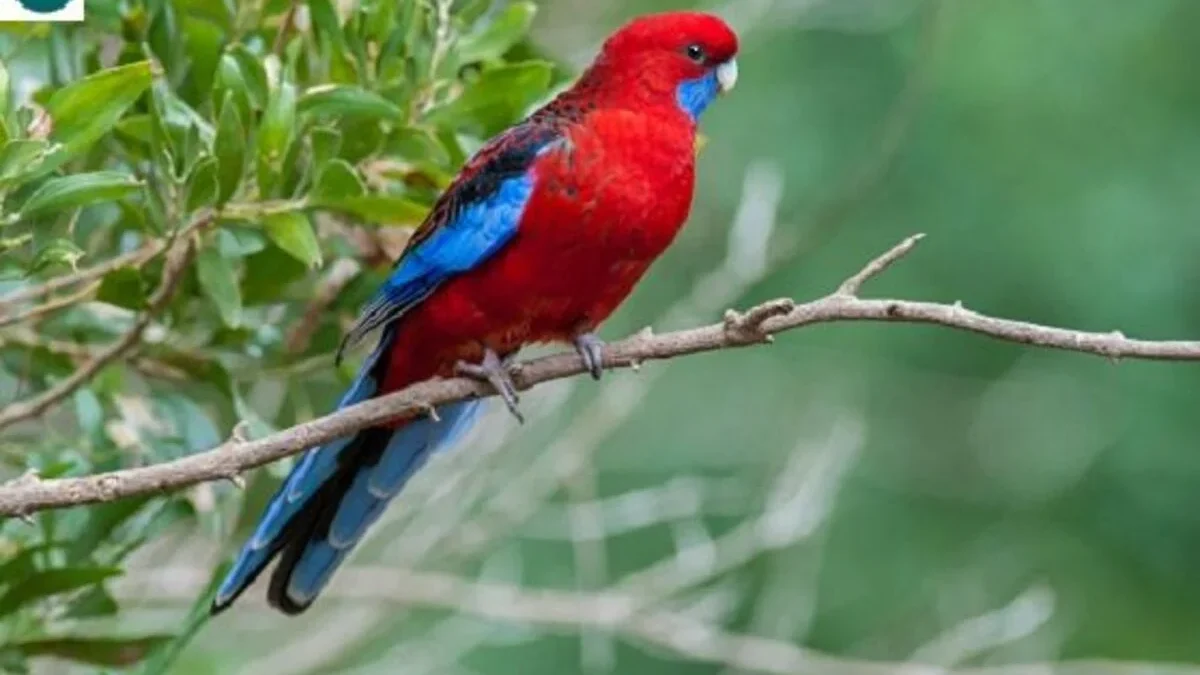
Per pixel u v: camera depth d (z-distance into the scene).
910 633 17.72
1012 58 18.66
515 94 9.05
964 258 18.70
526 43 9.93
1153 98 18.77
